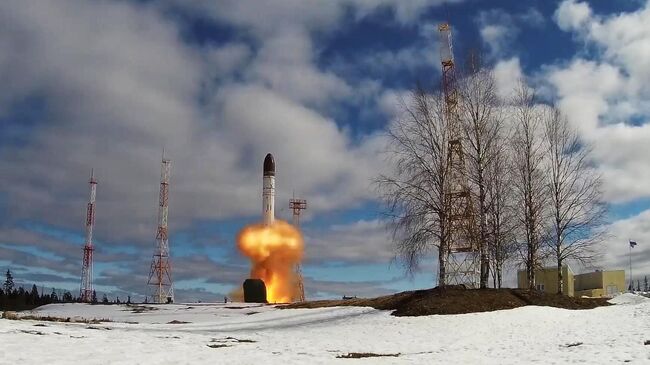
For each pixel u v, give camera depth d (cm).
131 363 1465
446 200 3475
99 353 1609
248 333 2722
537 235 3797
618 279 5838
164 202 9025
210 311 5016
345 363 1602
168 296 8669
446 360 1681
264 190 9612
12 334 1903
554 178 3838
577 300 3422
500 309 3097
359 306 3653
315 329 2870
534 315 2855
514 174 3838
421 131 3519
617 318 2595
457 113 3662
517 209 3822
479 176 3566
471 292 3309
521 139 3903
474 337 2386
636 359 1480
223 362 1574
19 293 10800
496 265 3800
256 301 7150
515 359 1652
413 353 1961
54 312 5625
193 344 2047
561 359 1580
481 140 3631
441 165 3472
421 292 3547
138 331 2641
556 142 3878
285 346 2144
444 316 2942
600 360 1503
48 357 1466
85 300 8862
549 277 5584
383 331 2672
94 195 9075
